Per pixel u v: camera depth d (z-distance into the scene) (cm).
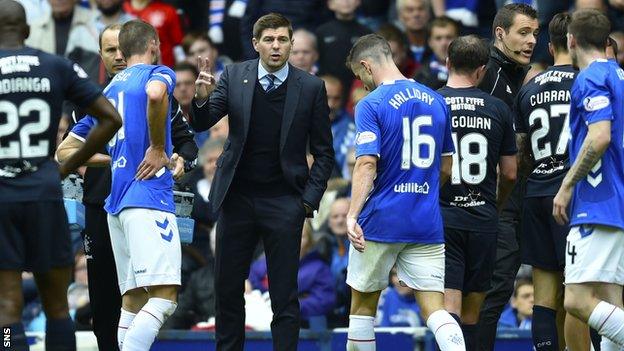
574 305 3030
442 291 3109
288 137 3272
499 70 3416
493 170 3247
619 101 2984
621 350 3086
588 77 2966
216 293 3325
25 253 2783
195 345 3741
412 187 3073
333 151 3325
